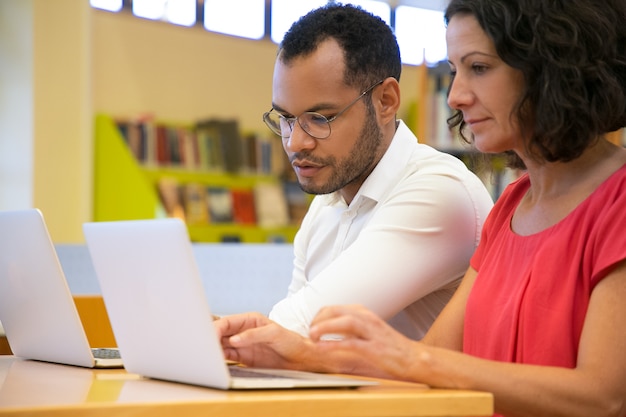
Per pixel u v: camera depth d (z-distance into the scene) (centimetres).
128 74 746
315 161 239
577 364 172
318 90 234
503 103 187
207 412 136
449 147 654
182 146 774
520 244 197
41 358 219
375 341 160
